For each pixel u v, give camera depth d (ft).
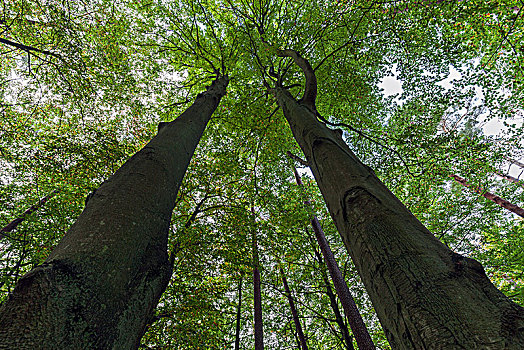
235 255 24.72
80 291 3.82
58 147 22.53
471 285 3.48
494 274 29.30
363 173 7.14
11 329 3.08
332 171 7.86
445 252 4.19
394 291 4.02
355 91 26.99
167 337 21.44
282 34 26.25
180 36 29.53
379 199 5.78
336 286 26.61
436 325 3.18
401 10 20.33
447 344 2.92
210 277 26.53
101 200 5.89
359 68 28.58
